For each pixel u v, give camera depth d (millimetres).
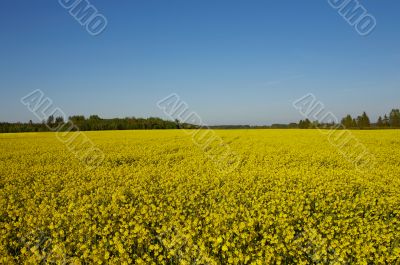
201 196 11234
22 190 12180
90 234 7879
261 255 6688
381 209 9820
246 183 12648
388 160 19188
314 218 9016
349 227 8359
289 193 11234
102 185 12938
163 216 8859
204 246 6949
